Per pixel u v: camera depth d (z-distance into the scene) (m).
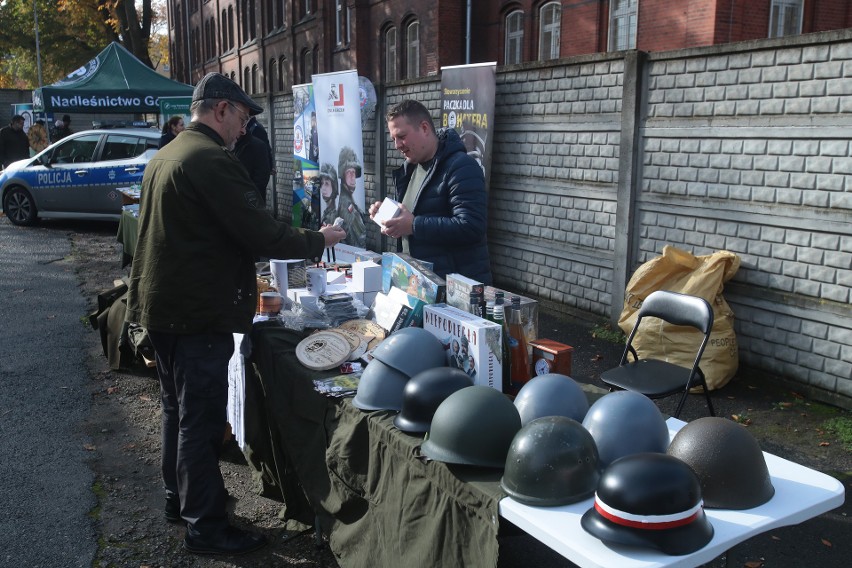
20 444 4.30
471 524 1.91
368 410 2.45
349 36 22.92
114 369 5.59
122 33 30.38
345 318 3.29
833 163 4.47
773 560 3.06
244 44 33.56
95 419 4.70
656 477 1.58
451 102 7.73
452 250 3.42
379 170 9.59
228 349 2.97
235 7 34.38
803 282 4.72
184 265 2.75
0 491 3.72
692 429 1.84
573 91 6.52
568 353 2.52
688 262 5.17
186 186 2.70
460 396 2.03
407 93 8.88
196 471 3.03
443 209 3.41
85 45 42.19
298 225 10.92
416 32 20.17
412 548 2.16
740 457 1.77
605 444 1.89
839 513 3.42
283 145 13.34
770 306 4.91
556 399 2.06
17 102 36.72
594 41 15.15
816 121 4.53
